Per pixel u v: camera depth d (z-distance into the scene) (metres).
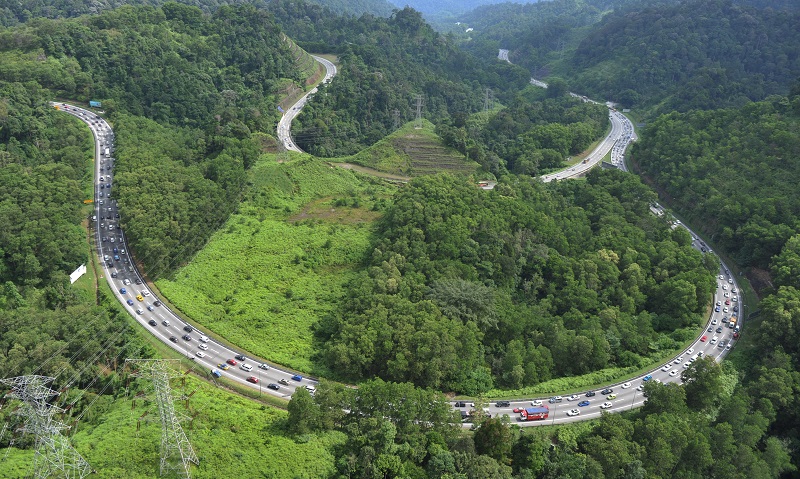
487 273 186.50
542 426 135.88
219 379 137.88
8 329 136.75
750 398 152.38
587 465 120.62
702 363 148.62
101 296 165.25
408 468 110.38
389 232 194.88
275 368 144.38
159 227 180.75
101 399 128.75
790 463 144.38
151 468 104.94
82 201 197.50
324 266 188.62
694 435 132.62
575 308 179.25
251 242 194.00
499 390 147.00
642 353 170.50
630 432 130.62
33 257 161.88
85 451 107.31
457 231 192.62
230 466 107.00
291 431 117.00
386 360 143.88
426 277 175.25
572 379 154.00
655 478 123.75
